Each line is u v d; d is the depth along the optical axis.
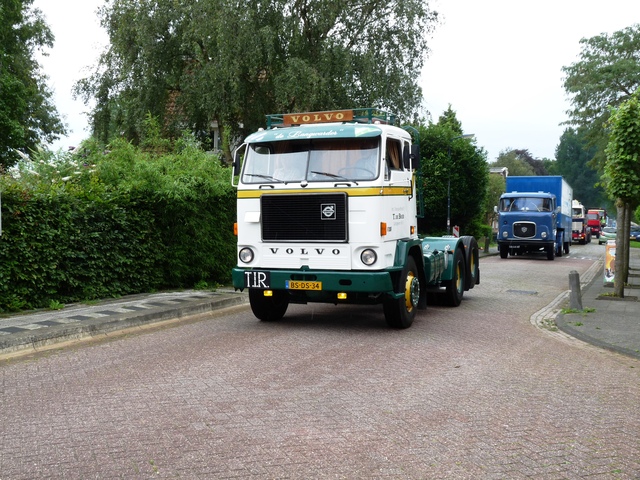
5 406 5.76
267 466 4.39
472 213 36.69
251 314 11.37
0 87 32.25
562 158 112.06
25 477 4.20
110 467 4.37
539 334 9.88
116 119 28.80
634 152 14.27
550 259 29.64
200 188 13.98
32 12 39.62
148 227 12.82
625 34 42.38
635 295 14.83
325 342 8.77
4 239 10.03
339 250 9.18
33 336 8.29
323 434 5.04
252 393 6.19
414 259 10.34
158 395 6.10
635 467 4.47
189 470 4.32
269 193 9.52
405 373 7.05
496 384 6.66
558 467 4.44
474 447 4.79
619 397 6.28
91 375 6.89
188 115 27.22
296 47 25.84
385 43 26.97
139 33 26.14
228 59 24.75
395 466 4.41
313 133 9.49
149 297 12.25
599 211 75.12
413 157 10.33
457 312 12.03
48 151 13.28
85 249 11.41
